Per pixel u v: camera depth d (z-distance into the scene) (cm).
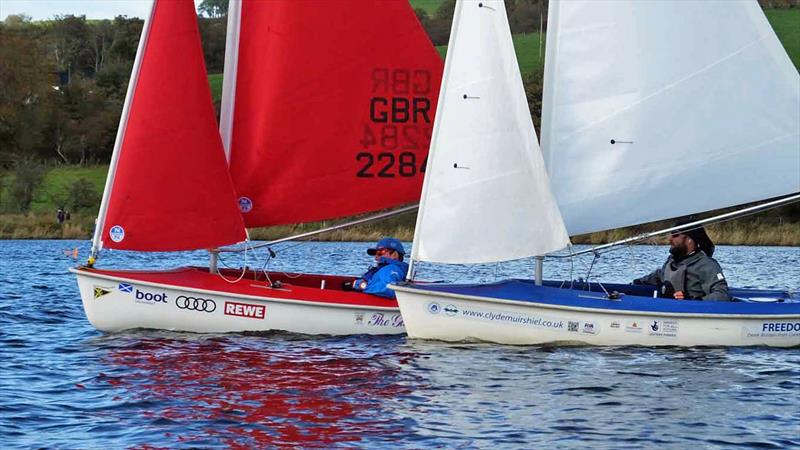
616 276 8075
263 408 2920
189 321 4184
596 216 3975
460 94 3903
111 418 2805
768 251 11494
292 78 4431
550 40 3953
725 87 4016
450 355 3719
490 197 3888
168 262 9756
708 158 4022
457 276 7875
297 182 4466
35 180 16350
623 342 3922
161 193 4194
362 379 3306
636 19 3944
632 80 3956
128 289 4153
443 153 3906
